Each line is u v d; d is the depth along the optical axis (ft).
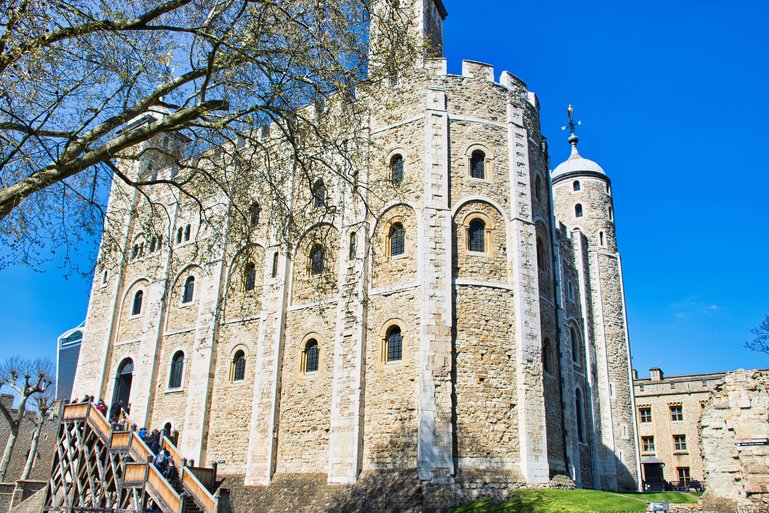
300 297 75.82
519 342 66.44
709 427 54.39
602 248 118.52
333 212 55.26
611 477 101.60
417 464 59.00
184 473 54.75
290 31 41.91
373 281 69.10
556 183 127.13
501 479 60.18
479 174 72.43
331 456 64.34
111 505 58.85
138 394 89.30
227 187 54.29
